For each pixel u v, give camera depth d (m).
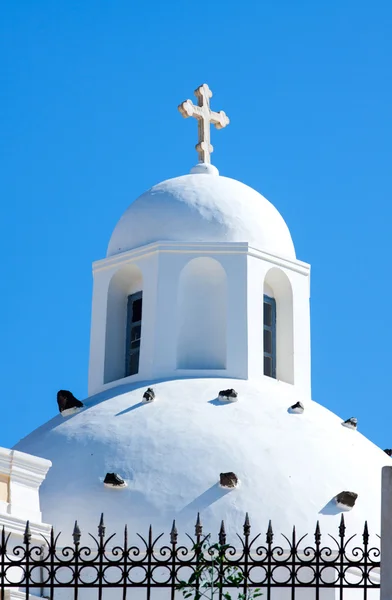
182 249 38.12
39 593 30.95
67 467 34.31
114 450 34.38
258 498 33.28
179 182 39.88
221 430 34.69
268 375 38.56
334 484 34.03
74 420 35.78
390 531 23.14
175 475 33.66
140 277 39.03
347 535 33.09
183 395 35.97
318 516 33.22
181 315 37.88
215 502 33.16
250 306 37.88
